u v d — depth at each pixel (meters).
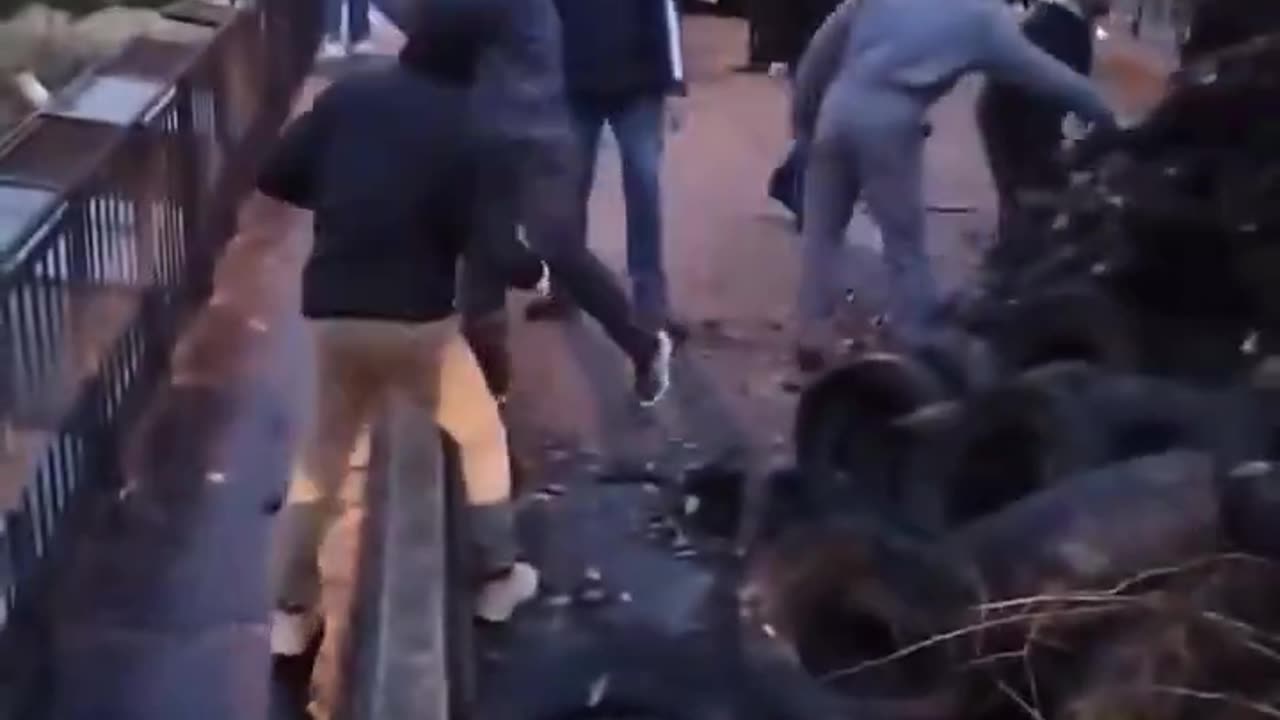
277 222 8.94
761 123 11.11
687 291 7.61
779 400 6.00
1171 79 5.36
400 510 4.00
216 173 8.31
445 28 4.09
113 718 4.43
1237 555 3.24
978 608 3.56
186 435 6.29
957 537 3.87
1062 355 4.61
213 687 4.54
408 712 3.16
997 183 6.52
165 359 6.80
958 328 4.97
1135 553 3.41
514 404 6.10
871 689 3.79
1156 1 7.86
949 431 4.24
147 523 5.56
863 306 6.34
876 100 6.23
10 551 4.55
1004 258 5.75
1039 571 3.53
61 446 5.11
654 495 5.35
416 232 4.22
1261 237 4.51
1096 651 3.27
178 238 7.24
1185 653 3.13
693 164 10.03
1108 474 3.67
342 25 9.02
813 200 6.55
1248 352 4.27
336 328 4.29
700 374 6.37
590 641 4.51
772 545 4.35
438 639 3.42
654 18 6.72
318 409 4.39
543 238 4.75
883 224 6.20
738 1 16.22
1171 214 4.54
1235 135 4.75
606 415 6.07
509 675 4.32
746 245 8.34
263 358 7.09
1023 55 6.01
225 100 8.70
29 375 4.85
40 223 4.97
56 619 4.89
